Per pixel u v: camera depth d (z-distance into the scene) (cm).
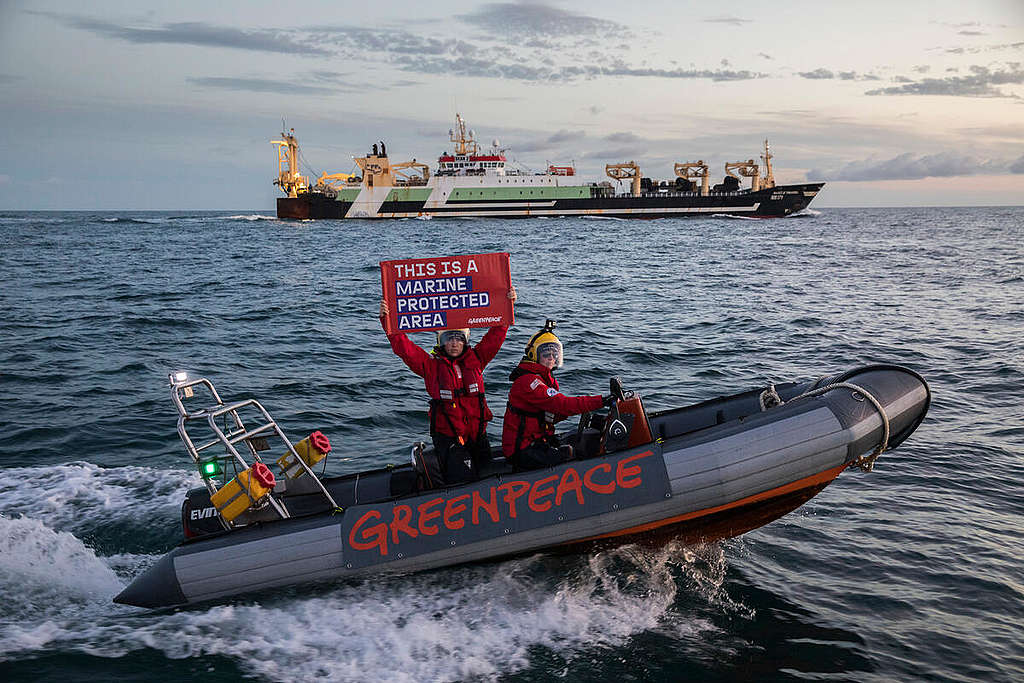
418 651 365
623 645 376
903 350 1168
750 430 434
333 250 4353
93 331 1394
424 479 464
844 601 423
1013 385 926
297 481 462
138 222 10275
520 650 369
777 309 1672
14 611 401
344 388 945
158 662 353
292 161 9019
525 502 418
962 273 2594
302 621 388
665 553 459
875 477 612
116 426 767
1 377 988
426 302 448
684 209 8444
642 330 1384
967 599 426
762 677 354
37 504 543
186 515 452
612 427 457
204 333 1390
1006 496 574
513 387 455
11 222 10206
